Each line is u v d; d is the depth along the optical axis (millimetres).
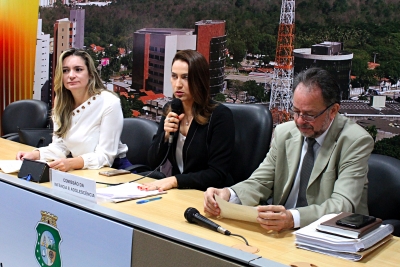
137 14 3945
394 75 2865
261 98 3334
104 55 4156
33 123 3830
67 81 2611
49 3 4387
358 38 2988
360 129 1837
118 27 4059
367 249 1411
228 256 1271
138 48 3957
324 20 3090
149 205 1875
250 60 3375
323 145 1851
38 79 4480
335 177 1826
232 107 2555
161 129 2521
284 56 3234
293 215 1627
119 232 1518
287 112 3227
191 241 1353
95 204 1653
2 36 4582
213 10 3533
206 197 1792
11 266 1964
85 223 1626
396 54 2852
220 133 2314
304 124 1800
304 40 3162
